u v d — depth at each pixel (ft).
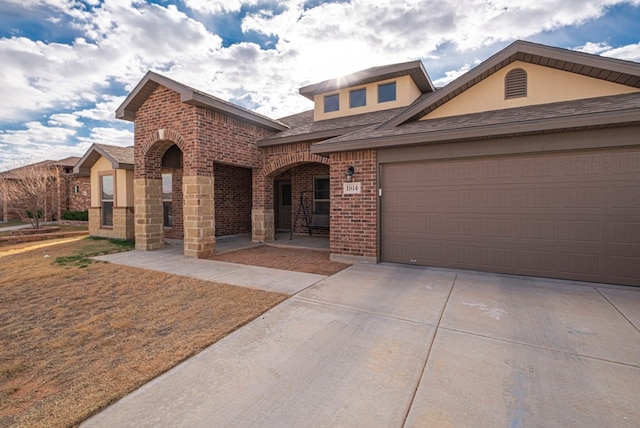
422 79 36.40
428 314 13.71
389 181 23.65
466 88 23.77
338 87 38.52
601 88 20.44
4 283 19.80
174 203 39.78
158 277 20.86
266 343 11.25
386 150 23.16
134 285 19.13
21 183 51.26
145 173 31.65
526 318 13.14
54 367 9.93
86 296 17.19
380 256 24.12
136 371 9.56
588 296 15.75
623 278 17.37
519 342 11.06
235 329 12.53
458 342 11.11
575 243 18.35
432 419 7.31
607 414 7.41
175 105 28.63
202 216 27.91
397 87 35.55
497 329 12.13
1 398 8.36
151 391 8.54
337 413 7.57
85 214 64.23
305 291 17.24
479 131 18.66
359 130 28.19
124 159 39.73
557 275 18.85
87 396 8.34
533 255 19.43
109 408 7.85
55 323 13.57
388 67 34.47
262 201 35.29
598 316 13.24
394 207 23.56
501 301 15.21
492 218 20.45
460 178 21.29
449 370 9.36
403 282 18.75
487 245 20.67
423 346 10.85
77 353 10.84
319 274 21.11
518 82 22.43
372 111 36.65
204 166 28.14
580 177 18.10
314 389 8.52
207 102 27.43
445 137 19.71
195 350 10.80
